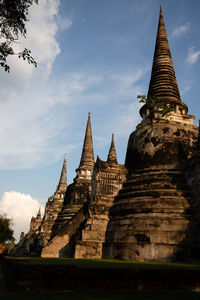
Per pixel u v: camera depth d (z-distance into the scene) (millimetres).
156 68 37875
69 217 47656
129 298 10680
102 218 28984
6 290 10797
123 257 23844
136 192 27375
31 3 16562
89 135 57594
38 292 11383
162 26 40844
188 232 22781
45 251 31859
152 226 23562
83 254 27047
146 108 35281
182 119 33000
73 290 12172
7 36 16422
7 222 42625
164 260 21875
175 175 27594
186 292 12891
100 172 31672
